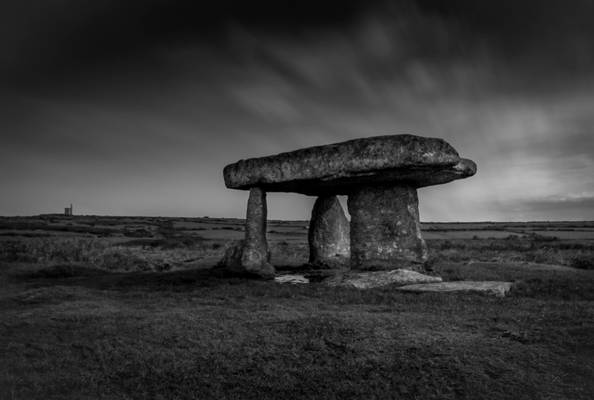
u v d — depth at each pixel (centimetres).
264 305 1105
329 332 806
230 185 1742
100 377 674
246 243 1659
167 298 1251
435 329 830
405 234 1616
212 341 797
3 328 925
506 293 1204
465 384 611
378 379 630
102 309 1098
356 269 1608
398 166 1407
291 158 1580
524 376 628
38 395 623
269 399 593
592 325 817
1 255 2425
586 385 604
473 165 1622
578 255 2484
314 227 1936
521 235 4941
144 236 4688
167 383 645
